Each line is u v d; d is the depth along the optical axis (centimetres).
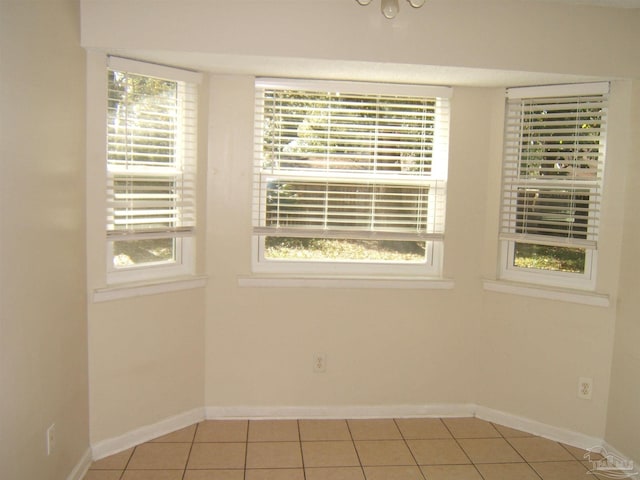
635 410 273
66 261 236
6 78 181
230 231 313
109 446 279
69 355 241
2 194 179
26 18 195
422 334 330
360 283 322
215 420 322
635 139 280
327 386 329
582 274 307
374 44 269
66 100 233
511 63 274
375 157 321
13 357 189
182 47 258
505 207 325
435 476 272
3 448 182
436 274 336
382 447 299
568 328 303
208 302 315
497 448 300
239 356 321
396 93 316
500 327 325
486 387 332
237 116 308
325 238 326
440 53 272
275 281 316
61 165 228
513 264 330
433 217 329
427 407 335
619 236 288
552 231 309
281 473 271
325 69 288
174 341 302
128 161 279
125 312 278
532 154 314
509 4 272
